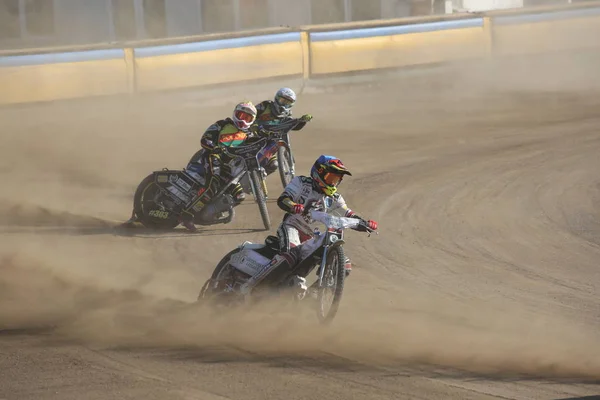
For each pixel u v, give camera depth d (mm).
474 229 45750
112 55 79375
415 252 41875
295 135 72562
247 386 24531
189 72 82750
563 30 101688
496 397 23922
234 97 85188
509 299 35188
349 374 25719
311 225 30812
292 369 26094
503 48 98750
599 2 104062
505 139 69250
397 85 93375
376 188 54500
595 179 55812
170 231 46219
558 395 24172
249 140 45000
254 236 45156
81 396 23688
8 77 74688
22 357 27000
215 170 45219
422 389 24469
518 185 54719
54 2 112375
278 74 87250
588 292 36250
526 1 131125
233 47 84750
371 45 92188
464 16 96750
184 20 118000
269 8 123062
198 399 23484
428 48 95062
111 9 114438
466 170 58969
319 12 125562
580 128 72875
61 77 77062
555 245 43062
